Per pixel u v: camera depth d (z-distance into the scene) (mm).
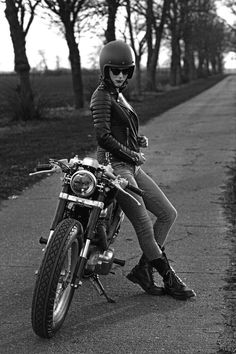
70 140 18641
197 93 57375
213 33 97812
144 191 5711
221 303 5543
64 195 4930
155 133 21484
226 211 9266
